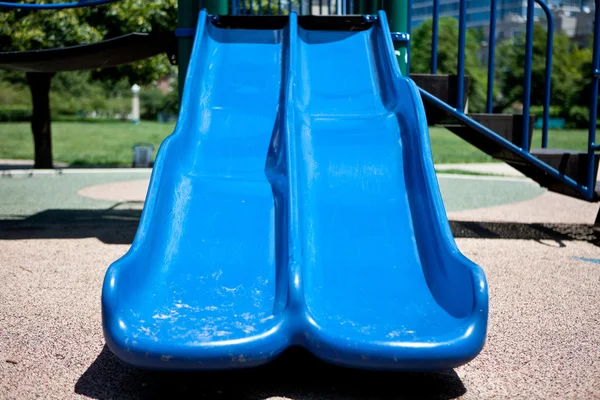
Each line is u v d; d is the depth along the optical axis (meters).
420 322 3.27
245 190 4.32
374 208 4.13
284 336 3.06
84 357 3.64
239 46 6.02
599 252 6.66
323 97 5.46
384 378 3.37
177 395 3.14
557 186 7.36
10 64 7.37
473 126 6.63
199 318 3.27
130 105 50.97
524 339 3.97
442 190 12.25
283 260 3.64
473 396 3.14
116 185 12.65
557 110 41.81
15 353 3.67
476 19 79.06
